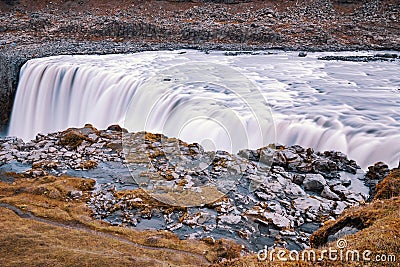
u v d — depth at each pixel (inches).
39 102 1282.0
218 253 463.2
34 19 2213.3
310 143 791.7
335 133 780.0
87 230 513.7
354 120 819.4
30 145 812.0
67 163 730.2
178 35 2087.8
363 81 1218.0
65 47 1788.9
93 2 2605.8
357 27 2192.4
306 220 533.6
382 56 1688.0
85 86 1182.3
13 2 2512.3
